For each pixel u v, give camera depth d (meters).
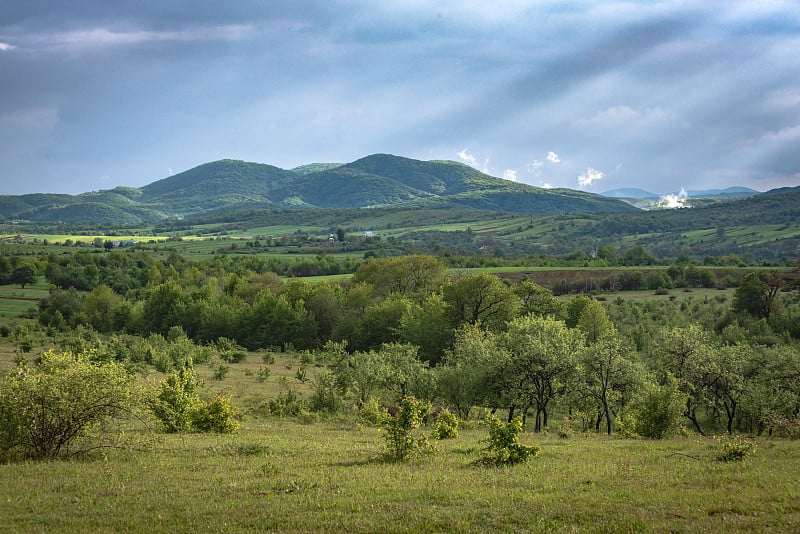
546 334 51.22
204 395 53.75
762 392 45.31
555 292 151.12
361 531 13.30
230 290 152.00
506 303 96.94
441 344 93.38
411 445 23.66
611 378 45.59
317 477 19.27
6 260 168.62
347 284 146.50
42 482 18.39
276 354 109.25
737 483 18.06
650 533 12.85
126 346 90.50
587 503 15.31
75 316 126.44
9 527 13.78
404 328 97.75
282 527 13.63
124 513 14.91
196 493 16.98
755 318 108.88
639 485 17.75
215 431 33.38
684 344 47.69
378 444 29.56
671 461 23.28
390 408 48.03
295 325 117.12
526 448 22.89
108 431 27.00
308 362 89.06
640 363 48.88
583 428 47.16
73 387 23.09
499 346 52.81
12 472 19.91
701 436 39.12
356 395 51.03
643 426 37.25
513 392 46.47
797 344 84.62
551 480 18.64
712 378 45.78
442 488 17.41
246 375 78.19
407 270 130.88
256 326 120.00
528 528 13.37
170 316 125.62
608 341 47.72
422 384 49.56
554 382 46.41
